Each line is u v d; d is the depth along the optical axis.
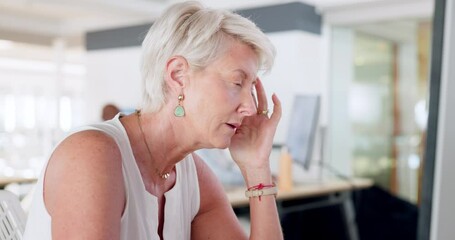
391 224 4.12
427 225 0.87
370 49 5.93
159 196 1.12
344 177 4.45
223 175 3.47
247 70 1.02
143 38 1.10
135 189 1.03
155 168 1.10
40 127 10.41
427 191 0.87
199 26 1.01
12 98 11.57
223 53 1.01
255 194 1.27
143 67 1.07
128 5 6.33
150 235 1.06
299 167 4.67
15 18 7.39
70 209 0.89
